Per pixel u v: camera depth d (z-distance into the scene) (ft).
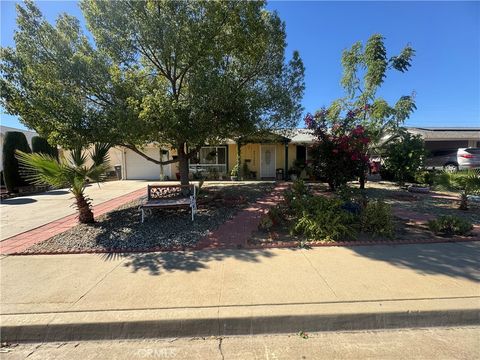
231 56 32.22
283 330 9.49
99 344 9.12
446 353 8.24
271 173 60.95
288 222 21.07
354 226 18.44
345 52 40.45
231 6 26.22
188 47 25.75
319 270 12.91
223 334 9.43
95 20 25.86
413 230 19.07
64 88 23.68
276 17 32.17
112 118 23.26
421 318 9.66
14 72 22.85
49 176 20.61
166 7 25.25
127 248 16.56
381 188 41.34
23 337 9.38
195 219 23.27
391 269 12.88
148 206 22.48
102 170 22.21
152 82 29.14
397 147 41.83
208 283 11.84
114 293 11.16
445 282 11.57
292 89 37.22
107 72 24.35
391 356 8.13
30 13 22.54
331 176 34.32
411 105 37.83
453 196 33.73
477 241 16.63
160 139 29.91
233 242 17.28
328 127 37.32
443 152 62.54
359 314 9.56
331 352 8.38
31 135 64.85
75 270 13.56
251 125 30.83
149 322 9.38
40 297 10.98
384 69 37.78
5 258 15.37
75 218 25.53
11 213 28.17
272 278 12.18
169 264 14.01
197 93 25.16
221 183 50.29
